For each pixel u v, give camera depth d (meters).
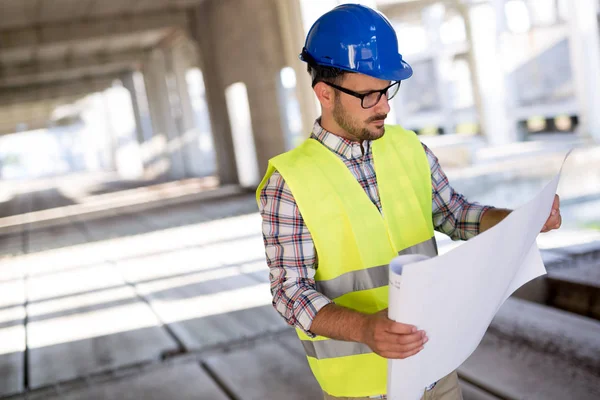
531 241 1.46
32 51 17.53
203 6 14.98
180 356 4.02
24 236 11.91
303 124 10.37
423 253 1.64
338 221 1.55
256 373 3.61
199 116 26.27
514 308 3.88
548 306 3.85
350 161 1.60
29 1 12.50
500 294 1.44
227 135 15.32
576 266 4.16
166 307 5.27
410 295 1.20
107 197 18.53
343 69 1.50
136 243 9.05
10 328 5.33
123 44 19.83
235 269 6.30
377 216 1.57
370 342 1.30
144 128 26.48
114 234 10.34
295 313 1.47
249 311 4.79
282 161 1.58
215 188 15.60
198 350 4.08
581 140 10.38
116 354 4.26
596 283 3.62
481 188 8.45
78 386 3.80
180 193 15.97
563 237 5.03
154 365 3.96
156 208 13.45
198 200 13.68
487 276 1.33
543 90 11.95
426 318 1.27
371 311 1.58
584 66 10.20
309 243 1.55
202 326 4.60
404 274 1.17
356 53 1.49
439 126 15.28
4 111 36.25
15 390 3.85
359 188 1.57
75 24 15.11
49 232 11.96
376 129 1.54
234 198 12.95
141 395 3.55
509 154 10.73
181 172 22.83
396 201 1.61
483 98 12.11
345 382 1.62
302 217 1.54
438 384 1.70
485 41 11.99
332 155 1.58
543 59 11.85
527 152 10.55
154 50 21.67
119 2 13.94
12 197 26.50
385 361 1.59
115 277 6.84
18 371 4.19
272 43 11.69
